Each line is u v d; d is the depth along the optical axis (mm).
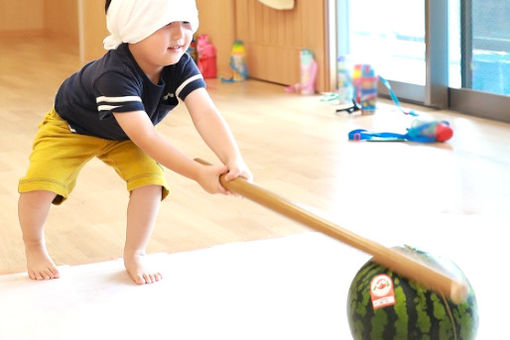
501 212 2682
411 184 3074
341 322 1844
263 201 1604
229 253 2314
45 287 2125
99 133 2164
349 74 4789
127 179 2193
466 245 2336
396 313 1439
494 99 4207
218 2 5988
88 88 2084
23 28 8977
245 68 5840
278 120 4418
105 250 2475
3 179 3322
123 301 2020
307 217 1504
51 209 2902
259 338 1788
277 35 5547
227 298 2006
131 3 1946
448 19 4430
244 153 3676
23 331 1866
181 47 2018
